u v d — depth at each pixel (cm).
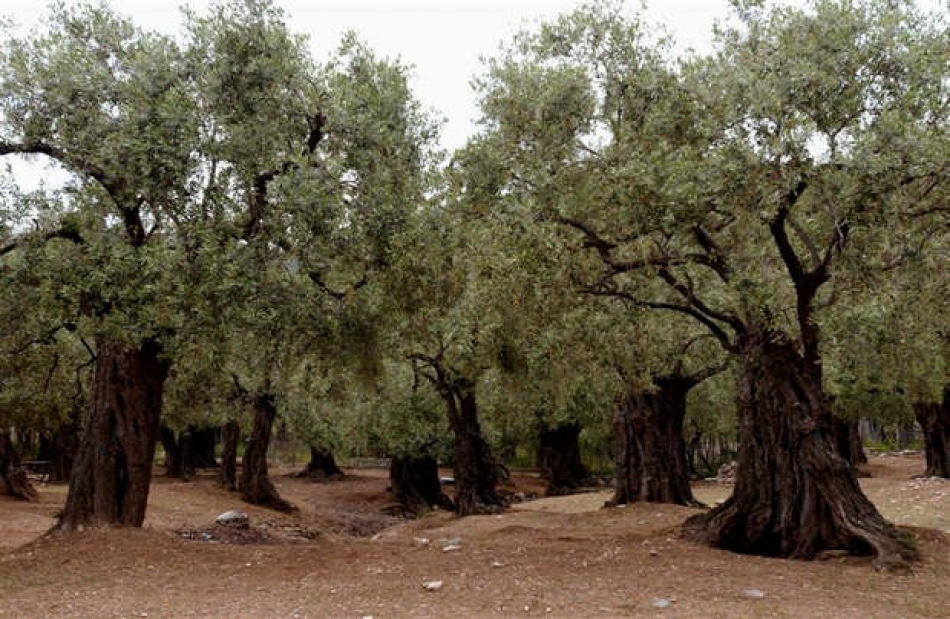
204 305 1224
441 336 2298
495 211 1277
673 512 1998
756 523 1387
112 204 1367
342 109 1400
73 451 3919
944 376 2438
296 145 1462
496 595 1000
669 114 1202
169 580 1145
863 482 2914
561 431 4034
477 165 1369
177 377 2541
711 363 2305
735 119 1079
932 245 1118
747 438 1445
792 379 1315
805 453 1292
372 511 3491
